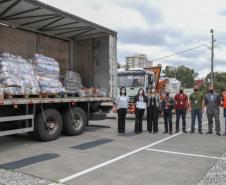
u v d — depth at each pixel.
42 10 10.30
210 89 12.62
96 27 12.16
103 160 7.68
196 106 12.77
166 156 8.24
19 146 9.34
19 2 9.52
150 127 12.73
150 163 7.48
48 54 13.32
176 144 10.02
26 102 9.30
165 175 6.54
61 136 11.30
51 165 7.15
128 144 9.86
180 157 8.16
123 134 12.02
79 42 14.18
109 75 13.00
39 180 6.05
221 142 10.53
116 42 13.38
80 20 11.48
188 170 6.95
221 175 6.58
